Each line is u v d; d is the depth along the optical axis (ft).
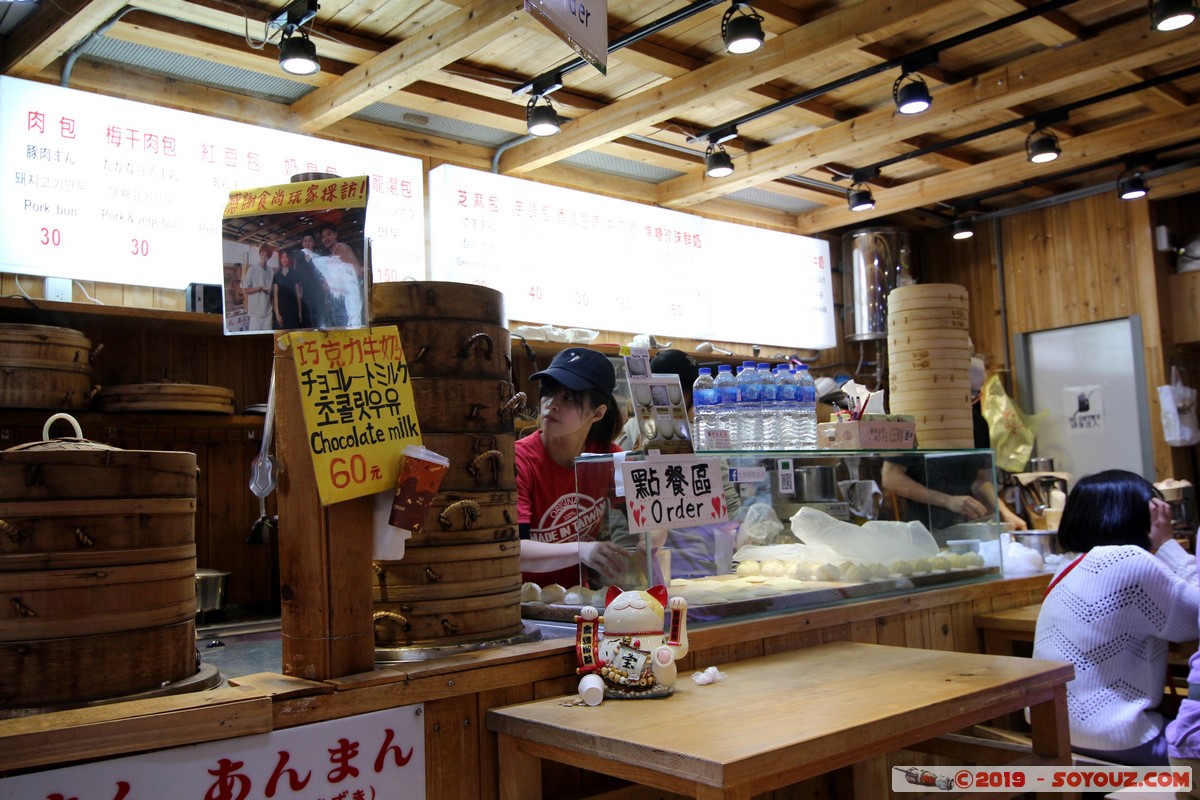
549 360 16.37
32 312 11.32
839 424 8.67
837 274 23.15
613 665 5.35
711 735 4.44
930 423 10.61
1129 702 7.75
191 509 4.73
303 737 4.46
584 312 17.39
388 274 14.92
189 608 4.66
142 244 12.59
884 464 8.58
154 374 12.99
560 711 5.04
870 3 12.46
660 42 13.93
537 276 16.71
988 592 9.30
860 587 7.81
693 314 19.25
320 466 4.66
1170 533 8.36
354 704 4.65
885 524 8.52
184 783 4.08
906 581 8.31
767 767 4.13
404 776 4.79
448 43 11.93
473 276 15.84
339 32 13.03
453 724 5.04
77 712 3.98
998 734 8.07
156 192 12.75
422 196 15.47
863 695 5.32
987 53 15.12
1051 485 18.47
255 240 4.87
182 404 11.59
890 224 23.27
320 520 4.75
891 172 20.10
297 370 4.74
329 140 14.53
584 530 6.70
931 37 14.29
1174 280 20.33
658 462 6.30
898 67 14.58
